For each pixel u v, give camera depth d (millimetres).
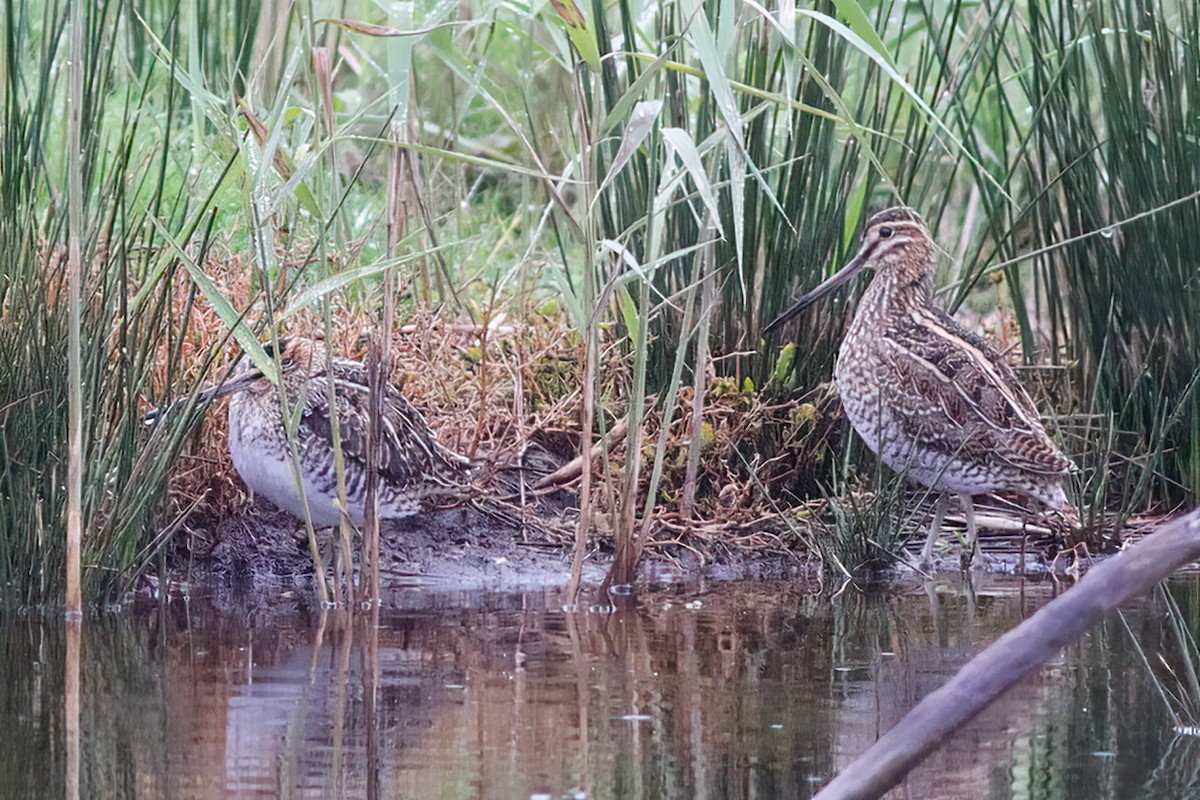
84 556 10094
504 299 13977
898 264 12234
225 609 10297
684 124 11969
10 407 10055
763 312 12742
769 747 7387
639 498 12164
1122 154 12906
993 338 14109
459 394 12695
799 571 11781
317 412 10789
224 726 7641
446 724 7703
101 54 10359
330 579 11219
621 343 12664
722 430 12398
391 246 10305
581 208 10977
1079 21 13188
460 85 16109
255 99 11398
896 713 7930
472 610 10359
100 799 6594
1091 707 8242
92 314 10242
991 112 15414
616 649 9273
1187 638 9500
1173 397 13047
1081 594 4176
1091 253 13273
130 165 12898
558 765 7125
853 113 13164
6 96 10188
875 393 12094
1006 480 11891
